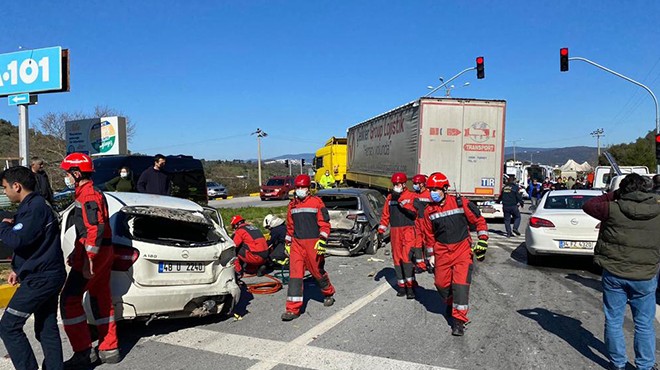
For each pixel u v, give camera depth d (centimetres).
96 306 460
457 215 552
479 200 1516
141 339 532
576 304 691
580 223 907
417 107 1509
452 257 557
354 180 2644
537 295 742
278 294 748
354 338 539
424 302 695
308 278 866
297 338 538
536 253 943
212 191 3666
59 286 404
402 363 468
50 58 1342
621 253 429
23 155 1369
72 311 445
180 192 1406
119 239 497
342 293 750
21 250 391
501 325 590
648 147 6569
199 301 541
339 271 920
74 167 432
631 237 424
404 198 708
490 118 1502
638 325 434
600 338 545
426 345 518
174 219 538
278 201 3366
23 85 1374
